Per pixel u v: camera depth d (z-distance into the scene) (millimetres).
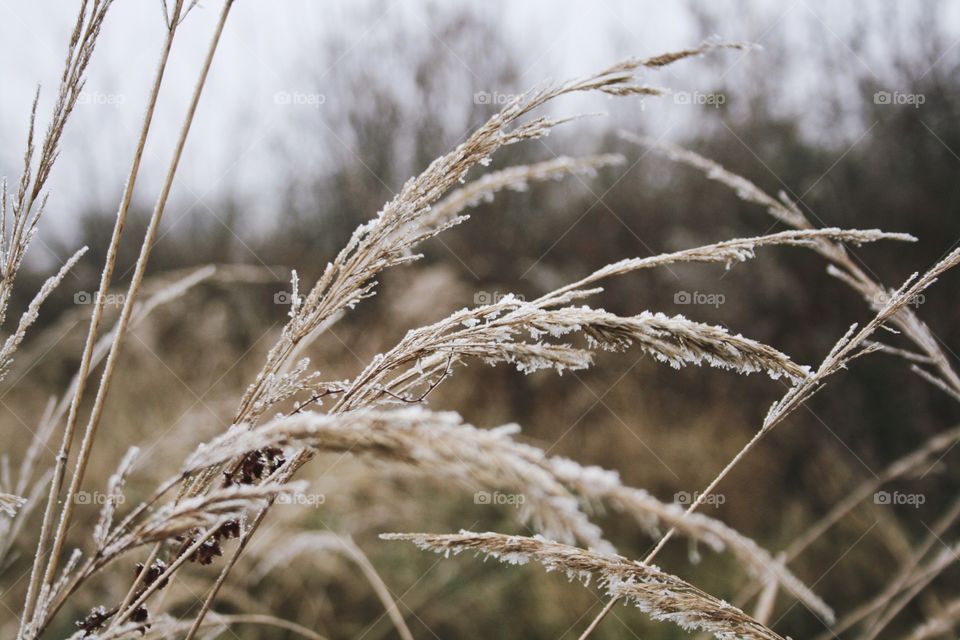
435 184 1156
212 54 1098
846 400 5844
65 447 981
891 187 6348
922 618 3562
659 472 5535
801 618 3795
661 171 7641
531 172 1543
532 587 3980
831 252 1891
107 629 963
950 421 5488
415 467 553
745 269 6695
